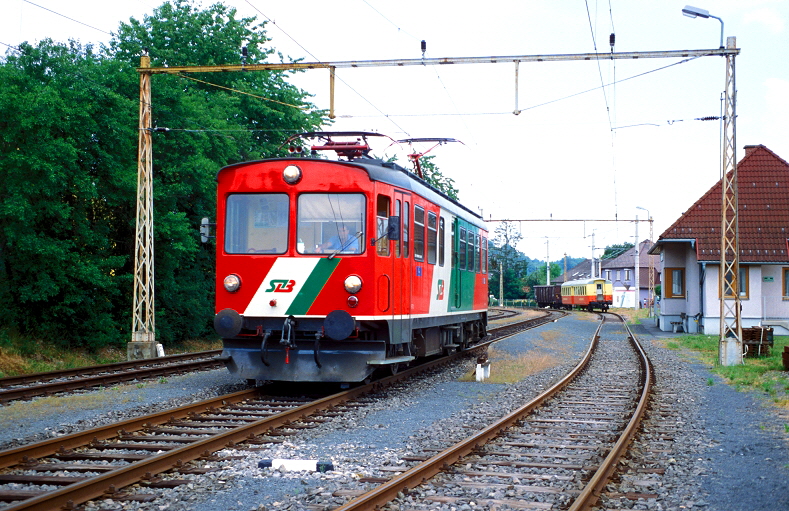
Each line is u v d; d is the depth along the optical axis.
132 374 13.74
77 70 19.83
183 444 7.93
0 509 4.99
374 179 11.48
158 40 28.39
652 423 9.70
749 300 30.27
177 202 24.16
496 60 16.11
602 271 93.94
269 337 11.68
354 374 11.48
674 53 16.45
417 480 6.30
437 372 15.53
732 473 7.03
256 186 11.74
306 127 31.03
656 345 25.12
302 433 8.69
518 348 22.33
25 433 8.41
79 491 5.61
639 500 5.97
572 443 8.23
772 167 32.06
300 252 11.52
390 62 16.23
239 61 29.97
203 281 26.23
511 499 5.90
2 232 18.44
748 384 14.22
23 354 17.89
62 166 18.06
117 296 22.16
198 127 23.22
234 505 5.71
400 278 12.26
